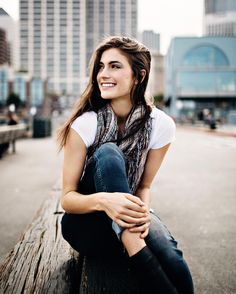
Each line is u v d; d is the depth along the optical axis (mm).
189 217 3441
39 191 5148
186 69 43094
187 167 7102
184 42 43094
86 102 1693
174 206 3896
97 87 1725
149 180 1815
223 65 43094
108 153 1478
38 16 169500
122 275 1429
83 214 1521
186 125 35781
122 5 175625
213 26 186250
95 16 175875
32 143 14578
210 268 2215
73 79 168750
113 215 1343
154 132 1706
